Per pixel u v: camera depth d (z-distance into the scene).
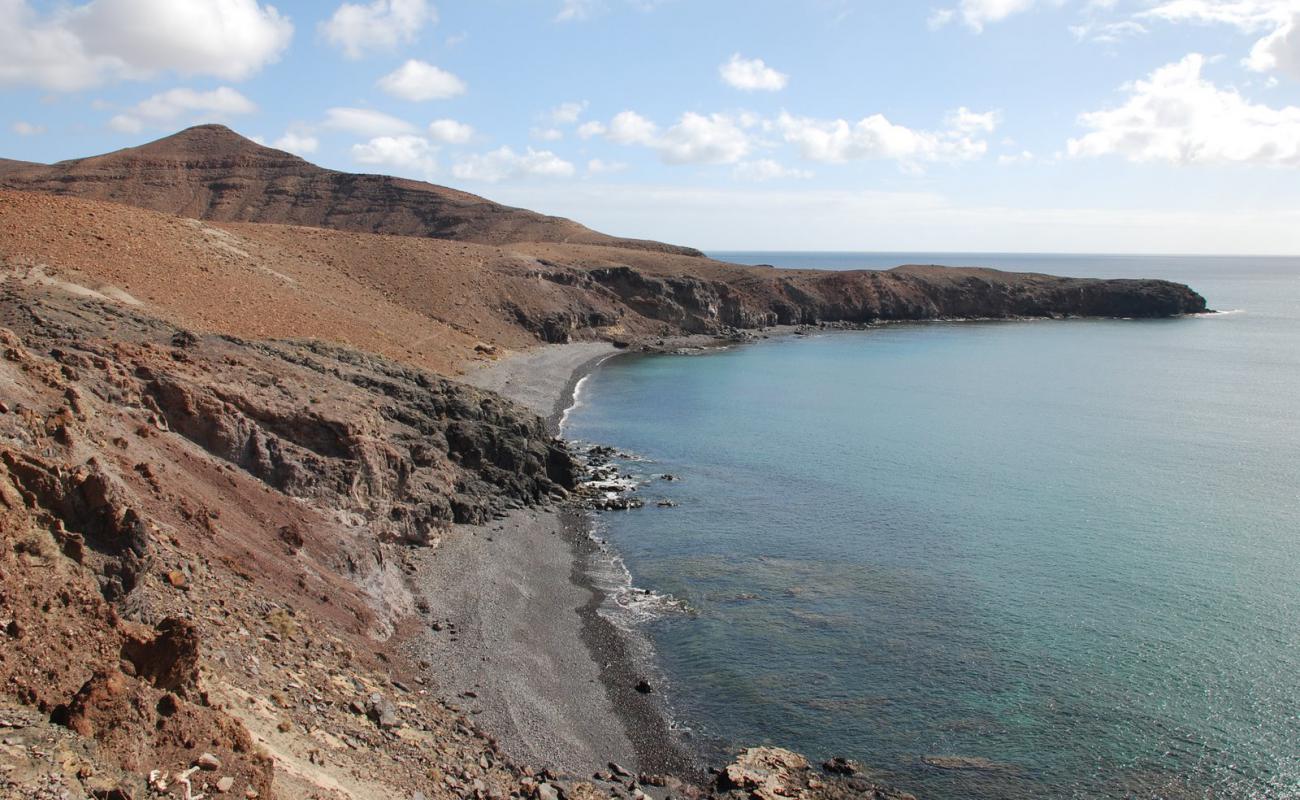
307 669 24.20
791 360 129.62
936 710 31.34
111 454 27.09
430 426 51.91
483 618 36.28
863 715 31.09
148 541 22.39
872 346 148.62
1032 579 43.09
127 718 14.75
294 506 34.88
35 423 23.20
